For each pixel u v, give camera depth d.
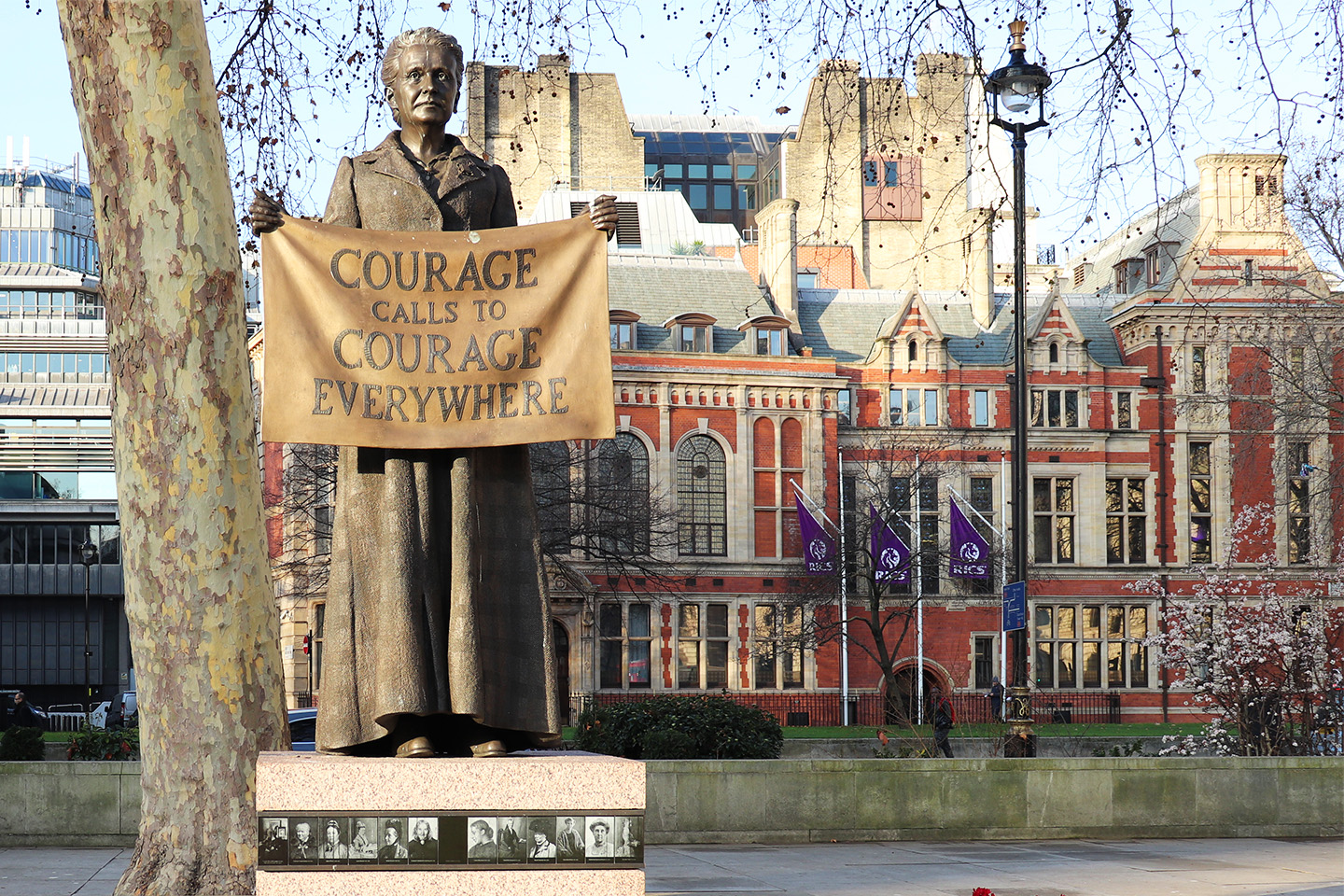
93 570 74.69
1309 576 50.38
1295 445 42.09
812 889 12.48
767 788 16.59
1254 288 52.09
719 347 53.09
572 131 77.50
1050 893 12.03
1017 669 21.56
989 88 20.34
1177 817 17.20
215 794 9.38
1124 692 51.56
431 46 6.73
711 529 51.00
